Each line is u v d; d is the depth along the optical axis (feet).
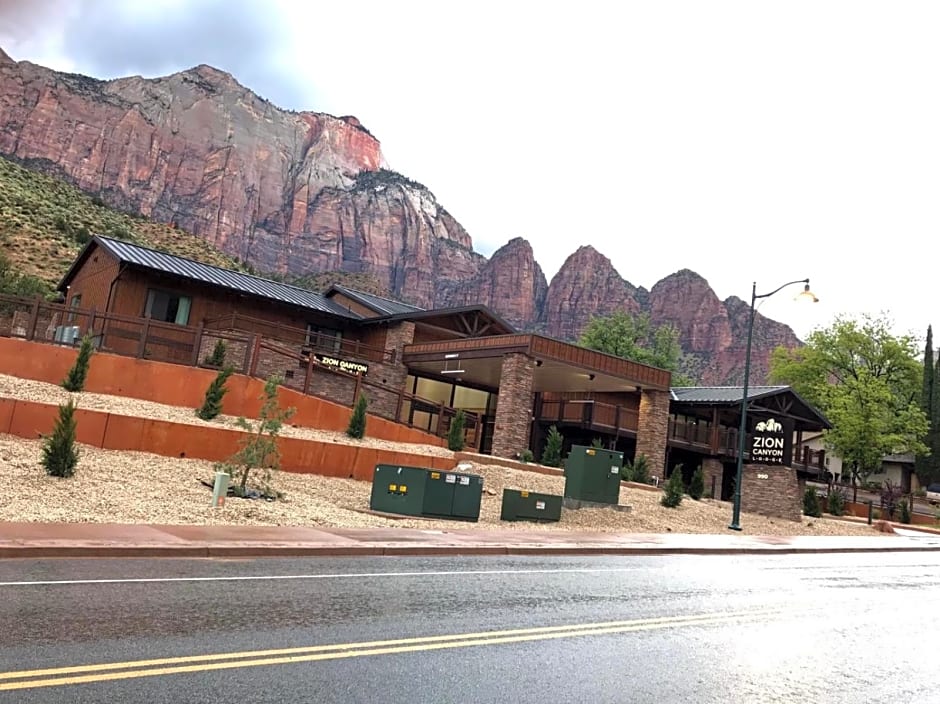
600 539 59.52
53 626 21.44
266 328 122.42
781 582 45.14
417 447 87.20
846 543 80.74
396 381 122.11
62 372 73.82
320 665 19.77
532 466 88.22
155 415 68.13
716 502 104.06
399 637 23.35
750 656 24.71
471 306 129.59
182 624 22.84
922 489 206.28
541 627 26.45
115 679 17.39
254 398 80.02
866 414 171.53
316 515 52.80
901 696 21.30
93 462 53.93
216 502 49.42
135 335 99.40
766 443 101.24
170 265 115.34
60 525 38.24
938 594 45.57
